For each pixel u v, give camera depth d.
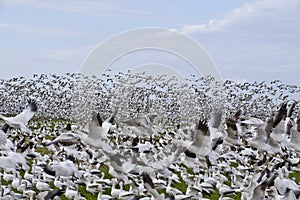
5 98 55.59
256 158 34.94
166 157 26.81
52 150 36.56
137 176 27.39
